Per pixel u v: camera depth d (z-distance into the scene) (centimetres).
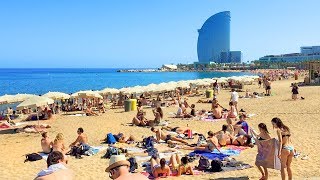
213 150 1225
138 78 11700
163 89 3722
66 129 1931
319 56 18700
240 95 3606
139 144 1419
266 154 848
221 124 1900
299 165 1023
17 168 1159
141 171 1038
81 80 10338
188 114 2175
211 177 954
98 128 1917
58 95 2812
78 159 1234
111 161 361
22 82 9206
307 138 1393
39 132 1869
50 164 391
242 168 1018
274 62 17862
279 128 835
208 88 5106
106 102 3600
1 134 1850
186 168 993
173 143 1366
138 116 2003
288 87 4475
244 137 1335
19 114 2736
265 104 2644
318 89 3716
